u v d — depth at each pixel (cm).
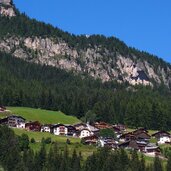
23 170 19738
